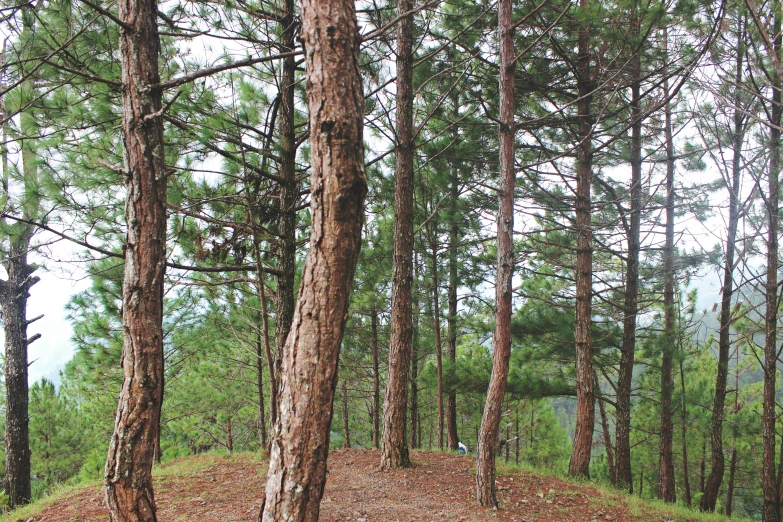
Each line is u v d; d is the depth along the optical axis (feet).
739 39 19.21
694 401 39.11
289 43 22.09
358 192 10.03
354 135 9.96
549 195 31.81
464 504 21.43
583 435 31.50
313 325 9.93
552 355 38.88
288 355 10.17
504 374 21.22
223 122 18.43
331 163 9.86
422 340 46.37
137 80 13.08
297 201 23.48
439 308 44.39
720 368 33.99
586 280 32.32
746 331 29.12
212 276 30.37
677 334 34.83
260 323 34.83
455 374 40.50
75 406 55.88
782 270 27.04
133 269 12.57
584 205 32.30
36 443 49.19
